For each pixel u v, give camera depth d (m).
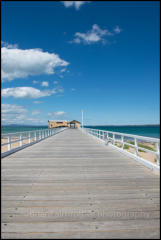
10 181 5.08
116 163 7.41
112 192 4.25
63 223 2.96
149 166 6.54
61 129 42.59
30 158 8.50
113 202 3.71
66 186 4.66
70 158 8.50
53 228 2.82
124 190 4.38
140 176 5.55
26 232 2.73
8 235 2.66
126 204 3.62
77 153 9.95
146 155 15.80
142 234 2.69
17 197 3.97
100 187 4.58
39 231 2.75
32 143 14.40
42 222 2.99
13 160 8.03
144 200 3.81
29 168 6.58
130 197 3.96
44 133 20.47
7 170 6.29
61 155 9.32
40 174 5.79
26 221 3.02
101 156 9.03
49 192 4.25
